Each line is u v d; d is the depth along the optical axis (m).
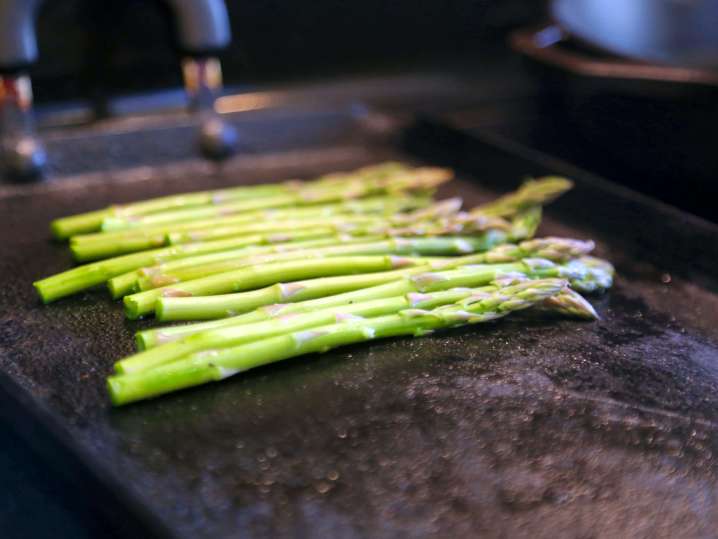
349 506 0.40
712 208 0.66
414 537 0.39
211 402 0.45
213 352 0.45
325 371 0.47
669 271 0.57
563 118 0.73
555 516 0.40
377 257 0.53
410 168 0.71
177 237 0.55
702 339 0.51
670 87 0.64
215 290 0.51
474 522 0.40
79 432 0.43
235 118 0.72
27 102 0.64
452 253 0.56
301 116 0.74
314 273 0.52
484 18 0.86
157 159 0.70
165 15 0.67
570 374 0.48
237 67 0.78
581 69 0.67
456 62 0.86
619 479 0.42
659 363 0.49
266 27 0.78
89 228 0.58
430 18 0.84
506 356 0.49
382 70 0.83
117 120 0.74
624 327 0.51
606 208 0.61
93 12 0.71
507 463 0.42
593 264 0.55
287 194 0.63
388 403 0.45
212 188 0.67
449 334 0.50
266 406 0.45
